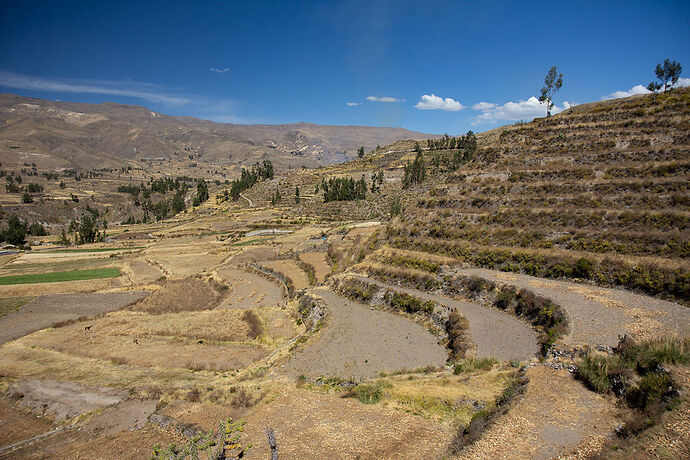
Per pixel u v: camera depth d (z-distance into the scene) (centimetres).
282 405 2769
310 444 2153
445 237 5675
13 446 2972
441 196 6562
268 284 8438
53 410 3528
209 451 2278
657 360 1920
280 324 5553
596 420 1780
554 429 1758
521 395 2094
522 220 5122
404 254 5753
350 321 4556
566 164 5678
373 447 2034
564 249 4406
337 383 3100
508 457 1620
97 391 3819
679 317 2842
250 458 2080
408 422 2234
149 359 4609
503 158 6575
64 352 5047
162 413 3052
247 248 11738
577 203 4912
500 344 3192
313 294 5938
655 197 4359
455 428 2075
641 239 3941
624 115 6194
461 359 3130
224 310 6675
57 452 2784
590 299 3391
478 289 4284
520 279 4178
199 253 12200
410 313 4550
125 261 11788
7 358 4891
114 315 6950
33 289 8806
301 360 3700
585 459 1506
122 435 2875
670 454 1349
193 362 4419
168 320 6297
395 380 3002
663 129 5366
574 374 2241
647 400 1712
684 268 3300
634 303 3209
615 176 5016
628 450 1451
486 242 5125
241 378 3609
